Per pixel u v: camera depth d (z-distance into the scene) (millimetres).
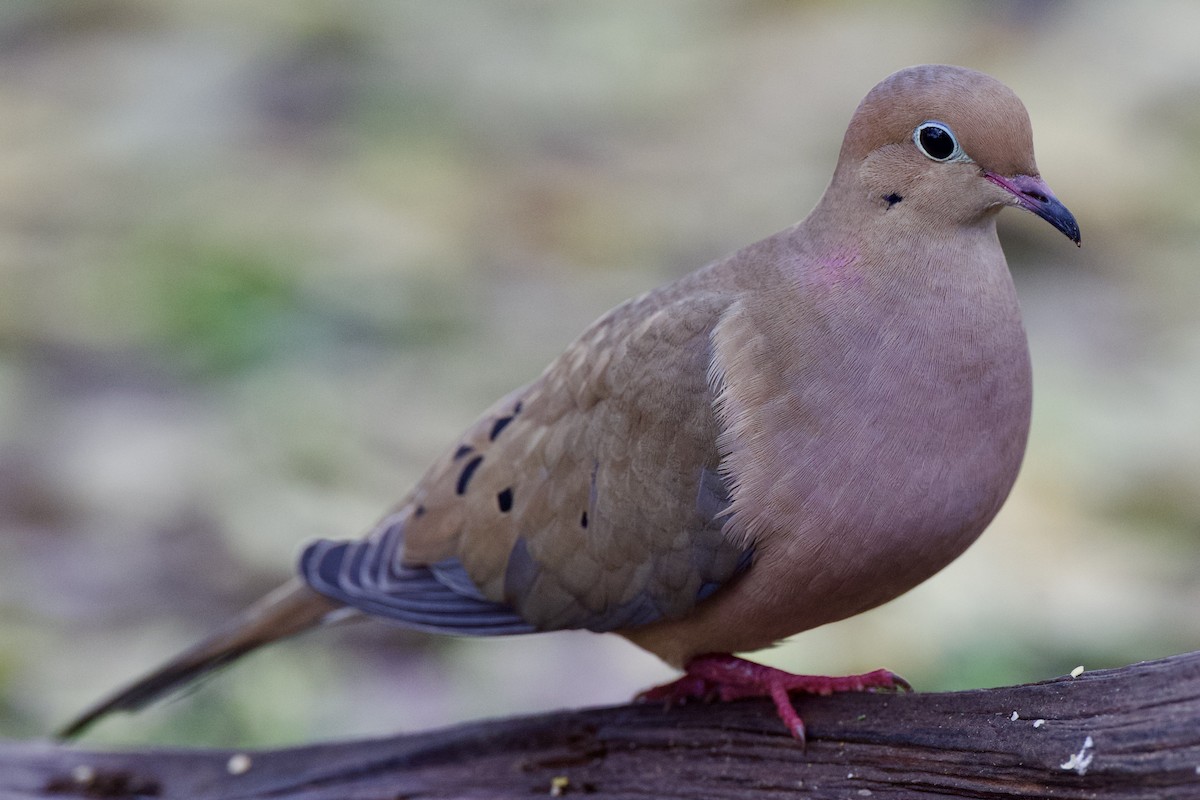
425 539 8047
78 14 23062
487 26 22734
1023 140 6836
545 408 7730
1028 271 16875
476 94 21094
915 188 6891
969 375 6770
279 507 12875
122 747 8633
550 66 21828
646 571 7336
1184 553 12141
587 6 23578
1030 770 6352
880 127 6961
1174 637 11078
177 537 12836
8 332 15523
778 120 20359
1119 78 19609
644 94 21406
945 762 6633
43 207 17984
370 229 17016
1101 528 12359
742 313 7113
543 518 7609
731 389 7012
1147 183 17688
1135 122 18859
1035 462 12969
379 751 8125
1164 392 13969
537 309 16234
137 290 15938
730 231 17969
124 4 23047
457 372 14852
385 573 8078
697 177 19172
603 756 7625
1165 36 20391
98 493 13242
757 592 7117
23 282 16391
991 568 11477
